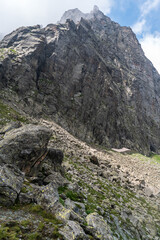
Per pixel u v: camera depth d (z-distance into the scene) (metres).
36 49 69.81
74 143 43.97
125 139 94.75
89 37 116.62
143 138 114.38
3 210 7.27
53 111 62.97
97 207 15.18
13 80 56.84
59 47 80.62
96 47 118.94
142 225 18.50
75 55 87.25
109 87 97.19
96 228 9.23
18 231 6.25
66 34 89.06
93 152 48.19
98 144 73.50
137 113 125.69
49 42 79.62
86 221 9.88
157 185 43.25
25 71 61.50
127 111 114.88
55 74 73.00
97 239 8.45
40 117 54.69
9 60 59.03
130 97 127.19
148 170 58.62
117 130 92.31
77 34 102.25
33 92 61.41
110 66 128.75
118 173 37.66
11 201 7.83
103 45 141.75
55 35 85.62
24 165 12.26
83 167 28.38
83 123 73.81
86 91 82.19
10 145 11.97
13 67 58.28
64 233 6.98
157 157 107.50
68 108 71.12
